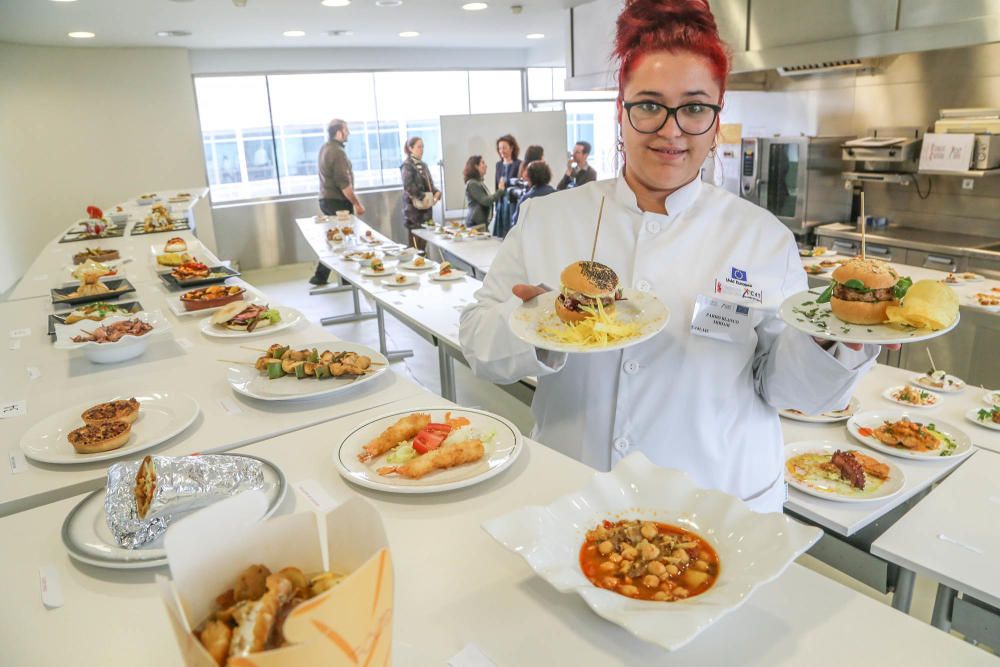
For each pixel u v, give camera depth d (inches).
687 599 29.2
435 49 357.7
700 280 51.0
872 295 40.1
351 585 20.3
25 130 280.5
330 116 346.6
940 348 132.8
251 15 221.1
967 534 58.3
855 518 64.4
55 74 283.4
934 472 71.1
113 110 296.2
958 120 158.4
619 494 36.6
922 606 83.8
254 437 53.4
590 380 52.4
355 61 340.5
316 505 41.4
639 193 53.3
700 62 44.6
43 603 34.0
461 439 47.3
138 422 56.7
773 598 31.4
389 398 59.9
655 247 51.8
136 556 36.3
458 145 320.8
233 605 23.8
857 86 185.3
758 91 211.3
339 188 281.7
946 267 159.3
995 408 80.2
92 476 48.6
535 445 48.4
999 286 133.9
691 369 49.6
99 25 227.6
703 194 54.1
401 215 370.3
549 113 330.3
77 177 295.0
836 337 38.9
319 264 279.1
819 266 153.7
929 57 168.1
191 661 20.8
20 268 275.3
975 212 166.1
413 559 36.0
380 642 21.9
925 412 83.4
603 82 205.0
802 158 188.1
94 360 71.9
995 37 111.7
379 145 362.6
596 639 29.5
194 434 54.2
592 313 43.1
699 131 46.4
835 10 135.1
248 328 82.3
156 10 204.7
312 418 56.4
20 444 52.8
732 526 33.2
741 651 28.3
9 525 41.4
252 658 19.2
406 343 211.3
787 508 68.2
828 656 27.9
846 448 76.9
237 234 332.8
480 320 51.7
